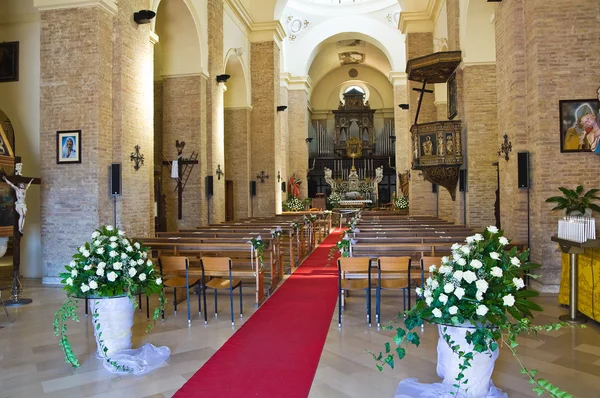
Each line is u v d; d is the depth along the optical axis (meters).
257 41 19.81
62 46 9.39
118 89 9.76
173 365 4.95
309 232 14.63
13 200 8.02
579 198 7.48
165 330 6.24
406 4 18.06
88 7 9.27
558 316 6.71
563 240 6.47
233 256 9.49
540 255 8.17
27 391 4.32
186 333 6.10
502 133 9.63
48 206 9.38
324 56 31.88
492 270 3.78
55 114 9.40
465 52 12.29
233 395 4.20
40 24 9.95
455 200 13.34
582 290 6.47
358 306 7.49
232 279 7.24
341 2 27.86
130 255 5.39
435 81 14.43
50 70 9.45
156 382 4.51
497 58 9.94
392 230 10.21
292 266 10.96
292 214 19.03
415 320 3.89
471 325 3.78
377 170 30.19
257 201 19.70
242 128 19.17
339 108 33.91
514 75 8.81
